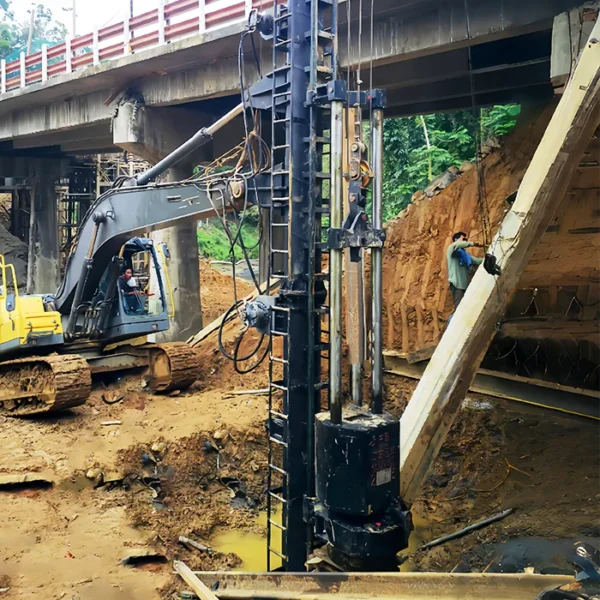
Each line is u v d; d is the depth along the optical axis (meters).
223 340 15.42
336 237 5.49
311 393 6.50
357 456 5.29
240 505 9.91
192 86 16.38
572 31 9.28
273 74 6.60
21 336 11.59
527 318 11.28
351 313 5.92
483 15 10.78
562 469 9.05
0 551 6.93
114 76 17.48
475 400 11.95
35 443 10.08
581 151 7.07
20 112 23.30
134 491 9.34
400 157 25.97
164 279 13.33
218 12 14.16
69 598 6.05
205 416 11.48
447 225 14.40
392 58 12.23
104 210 11.15
